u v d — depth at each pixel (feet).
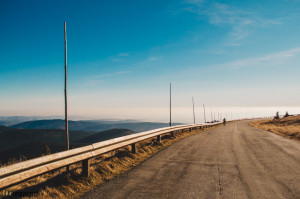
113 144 28.02
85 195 17.56
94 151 22.94
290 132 73.10
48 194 17.22
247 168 25.80
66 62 28.07
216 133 83.66
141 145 45.70
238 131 94.84
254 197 16.49
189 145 47.42
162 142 52.08
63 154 17.87
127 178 22.24
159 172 24.39
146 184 20.01
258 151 38.37
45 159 16.05
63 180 20.54
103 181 21.50
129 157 32.68
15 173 13.83
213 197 16.53
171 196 16.83
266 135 72.02
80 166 25.73
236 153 36.52
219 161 30.01
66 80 27.78
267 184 19.62
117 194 17.53
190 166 27.09
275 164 27.81
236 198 16.31
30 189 18.06
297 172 23.77
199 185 19.44
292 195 16.88
